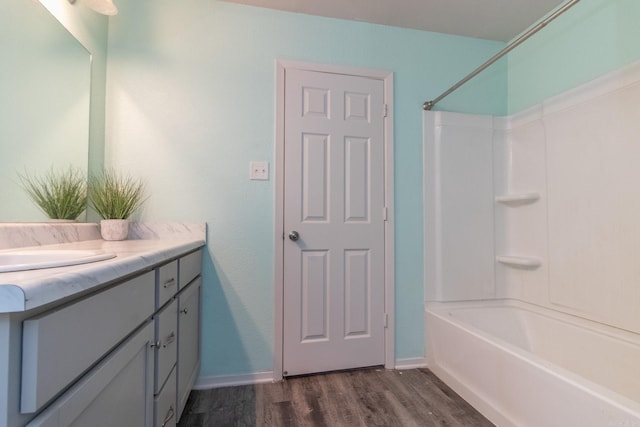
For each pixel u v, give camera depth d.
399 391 1.65
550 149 1.79
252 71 1.77
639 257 1.36
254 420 1.39
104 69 1.59
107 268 0.62
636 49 1.45
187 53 1.70
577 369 1.57
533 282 1.89
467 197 2.03
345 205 1.87
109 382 0.68
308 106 1.82
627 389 1.35
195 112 1.70
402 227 1.96
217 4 1.74
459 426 1.36
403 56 1.99
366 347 1.89
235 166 1.74
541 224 1.85
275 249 1.76
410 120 1.99
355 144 1.89
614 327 1.46
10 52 1.04
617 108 1.45
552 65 1.85
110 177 1.58
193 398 1.56
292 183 1.79
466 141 2.04
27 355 0.45
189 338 1.40
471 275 2.02
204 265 1.69
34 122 1.14
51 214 1.23
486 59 2.13
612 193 1.47
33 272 0.52
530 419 1.19
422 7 1.81
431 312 1.89
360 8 1.81
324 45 1.87
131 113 1.63
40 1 1.16
